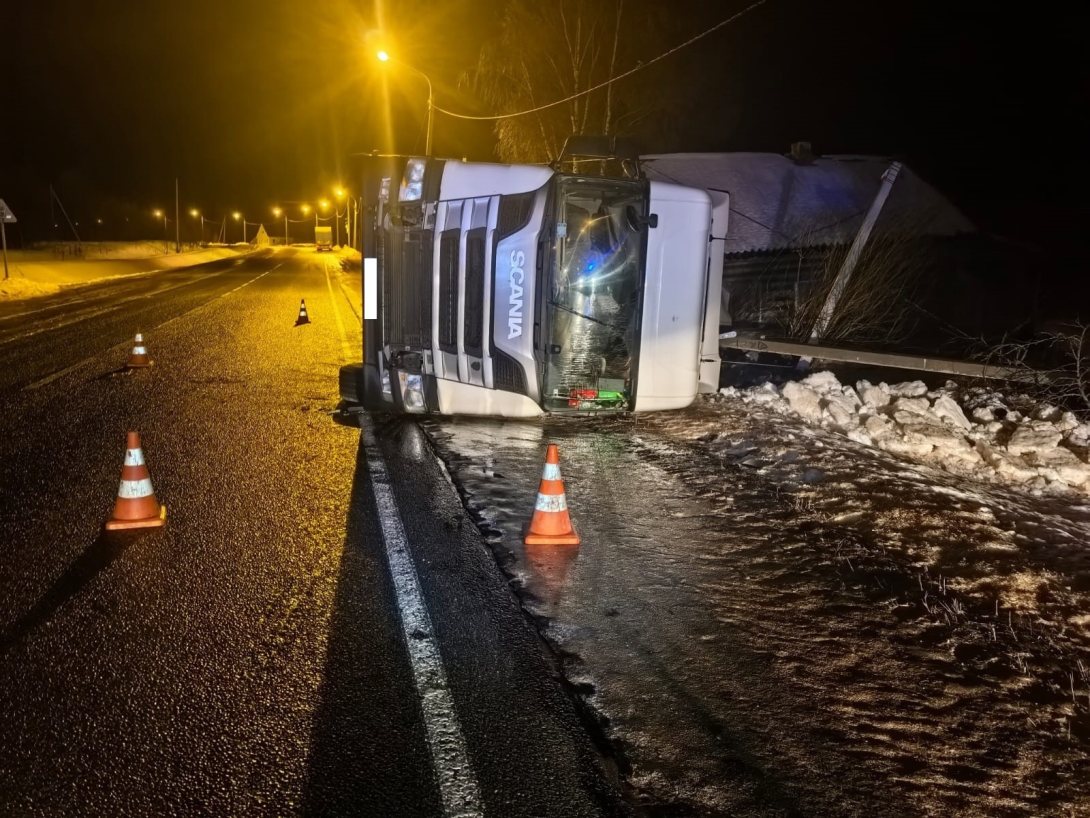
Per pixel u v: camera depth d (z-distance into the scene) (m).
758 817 2.94
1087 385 9.97
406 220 8.65
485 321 8.31
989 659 4.16
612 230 8.52
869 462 7.53
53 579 4.70
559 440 8.27
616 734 3.40
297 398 9.96
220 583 4.71
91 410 8.91
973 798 3.09
